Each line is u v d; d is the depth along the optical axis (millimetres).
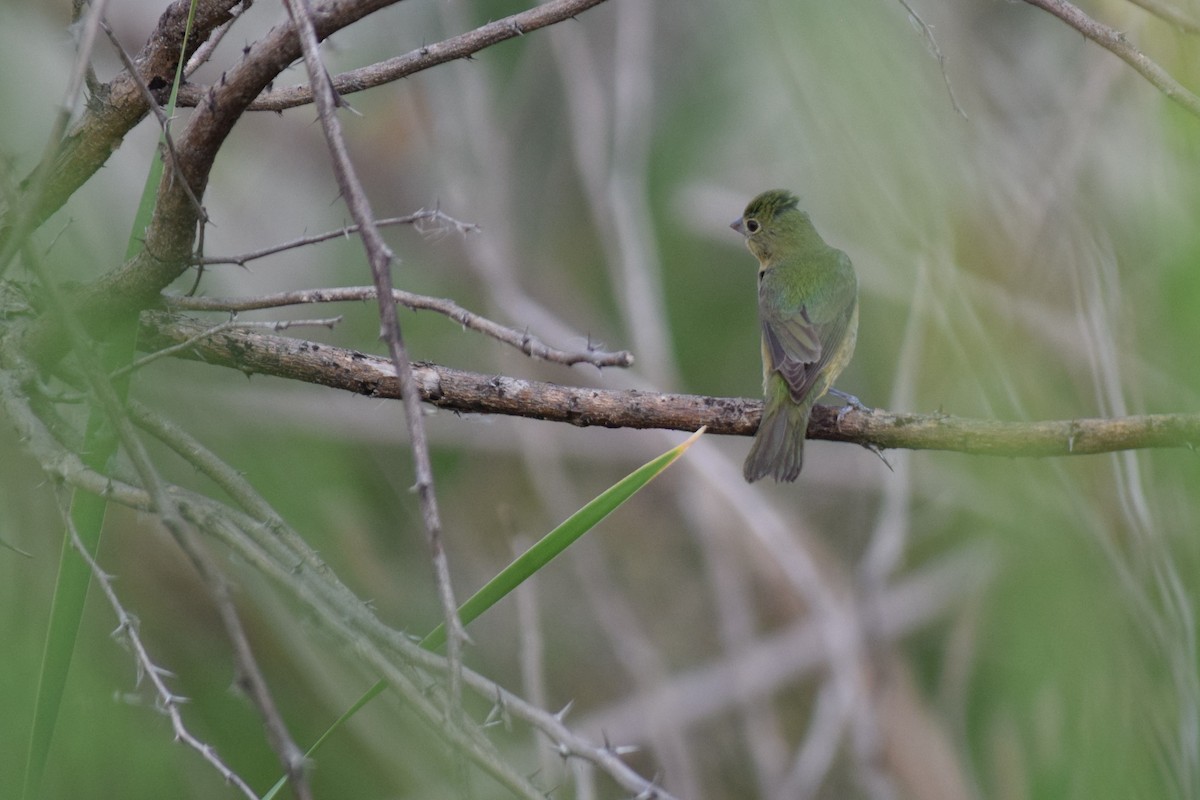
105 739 8977
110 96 6395
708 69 14391
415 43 14086
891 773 11461
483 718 11508
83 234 10414
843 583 13344
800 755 12242
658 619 13727
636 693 12266
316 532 11766
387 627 4379
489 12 13930
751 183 14305
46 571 8953
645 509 14234
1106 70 9812
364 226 4273
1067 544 8320
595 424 7055
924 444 7375
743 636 12266
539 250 14719
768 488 14000
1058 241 9961
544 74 14594
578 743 4152
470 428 13414
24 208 4574
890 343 12586
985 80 11078
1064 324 9953
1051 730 8180
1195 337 6289
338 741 9922
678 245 14523
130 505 4766
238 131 14289
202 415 11547
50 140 4371
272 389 12258
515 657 12797
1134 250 8570
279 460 11836
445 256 14391
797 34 11117
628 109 13477
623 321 13305
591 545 12516
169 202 5953
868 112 10875
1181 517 7129
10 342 5961
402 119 14633
